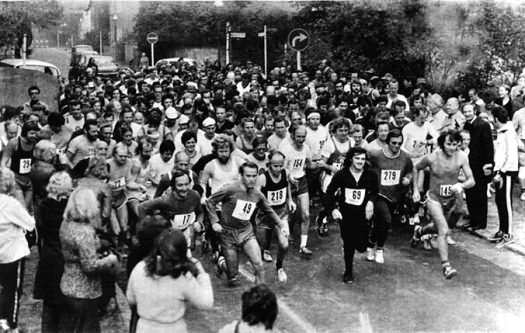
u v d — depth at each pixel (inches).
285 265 339.0
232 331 170.6
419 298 295.7
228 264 294.0
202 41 1222.3
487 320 272.1
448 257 353.1
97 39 1408.7
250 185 276.5
